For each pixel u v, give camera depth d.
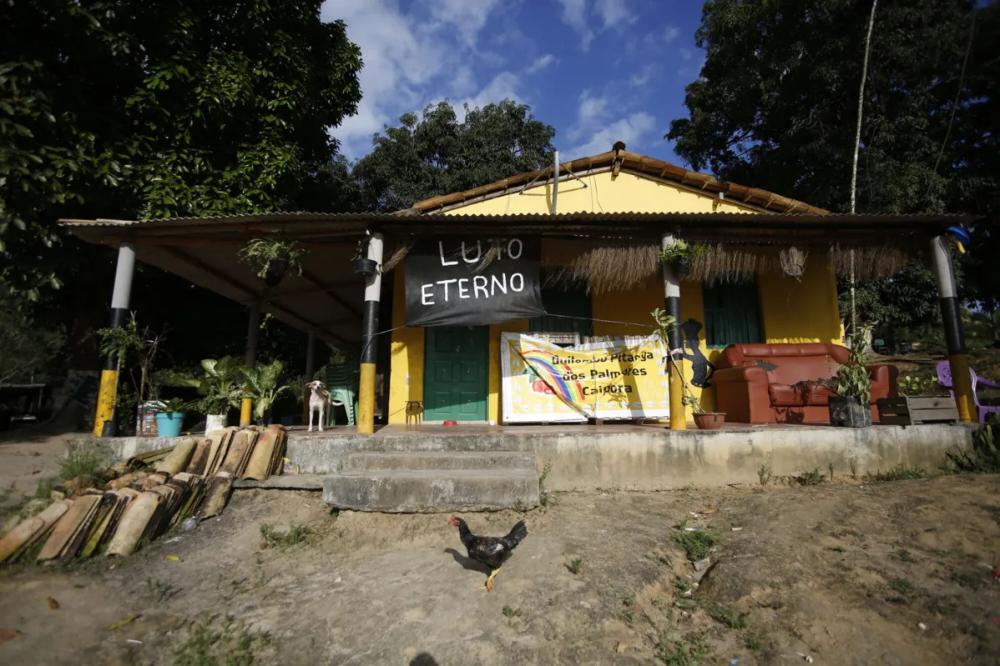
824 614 3.44
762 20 15.43
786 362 8.19
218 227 6.63
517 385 7.80
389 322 10.31
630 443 6.14
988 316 19.39
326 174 16.72
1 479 6.34
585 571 4.04
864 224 6.97
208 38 10.91
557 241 7.14
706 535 4.66
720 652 3.25
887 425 6.72
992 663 2.95
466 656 3.13
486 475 5.29
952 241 7.61
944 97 16.05
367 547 4.64
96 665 2.97
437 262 7.00
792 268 7.18
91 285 11.09
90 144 8.62
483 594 3.76
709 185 9.38
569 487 6.01
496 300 6.93
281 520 5.14
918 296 14.86
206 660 3.04
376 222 6.65
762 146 17.64
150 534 4.59
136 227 6.45
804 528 4.58
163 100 9.48
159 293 12.76
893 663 3.02
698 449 6.19
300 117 11.45
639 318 8.95
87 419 10.65
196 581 4.03
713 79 18.19
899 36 13.33
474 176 20.30
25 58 8.14
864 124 14.01
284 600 3.76
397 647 3.21
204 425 8.09
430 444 6.14
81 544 4.23
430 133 21.67
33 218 8.27
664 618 3.63
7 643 3.03
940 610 3.38
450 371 8.53
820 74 13.88
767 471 6.20
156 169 9.20
